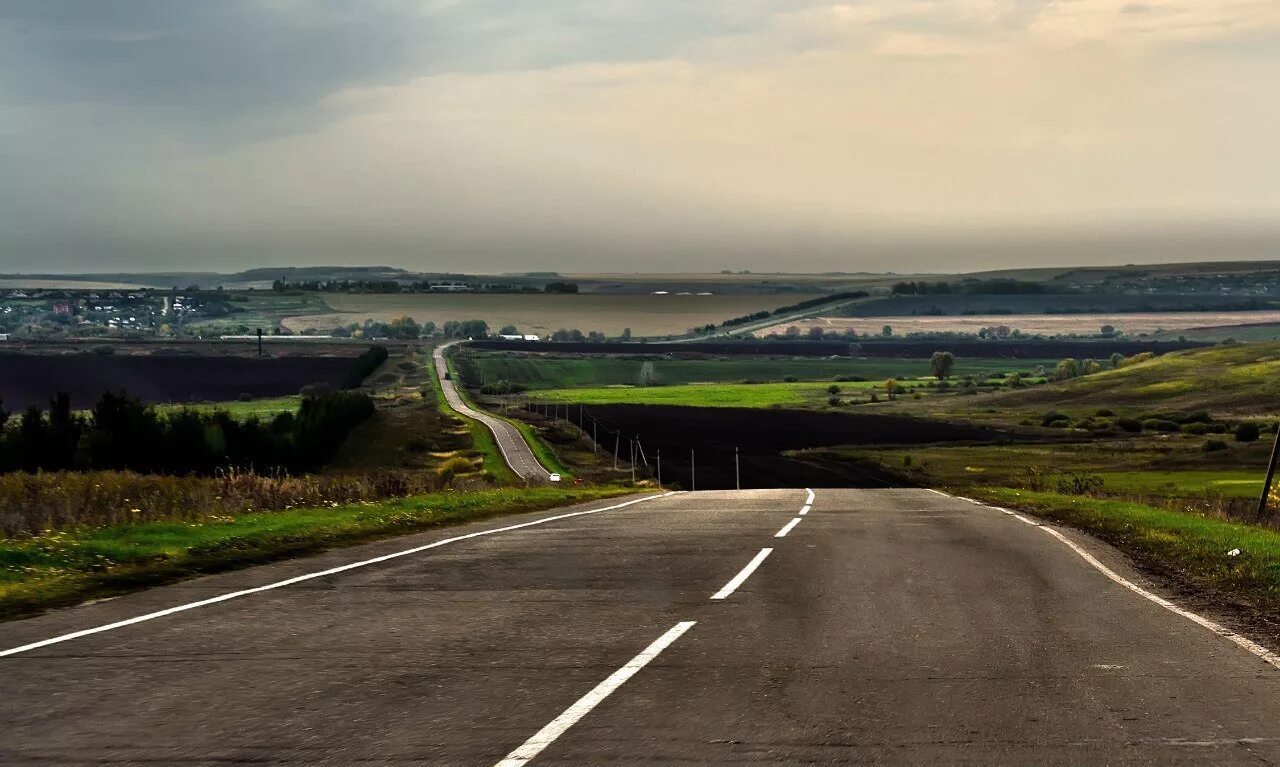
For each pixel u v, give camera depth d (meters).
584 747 7.04
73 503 24.39
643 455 125.25
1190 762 6.70
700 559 16.84
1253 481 89.81
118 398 90.38
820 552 17.77
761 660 9.60
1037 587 14.02
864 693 8.43
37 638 10.77
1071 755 6.84
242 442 101.75
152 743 7.21
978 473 108.31
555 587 13.95
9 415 115.62
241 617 11.88
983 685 8.69
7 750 7.09
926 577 14.87
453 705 8.12
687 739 7.20
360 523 22.84
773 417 163.12
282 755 6.94
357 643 10.43
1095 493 48.62
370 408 164.00
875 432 147.50
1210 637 10.71
